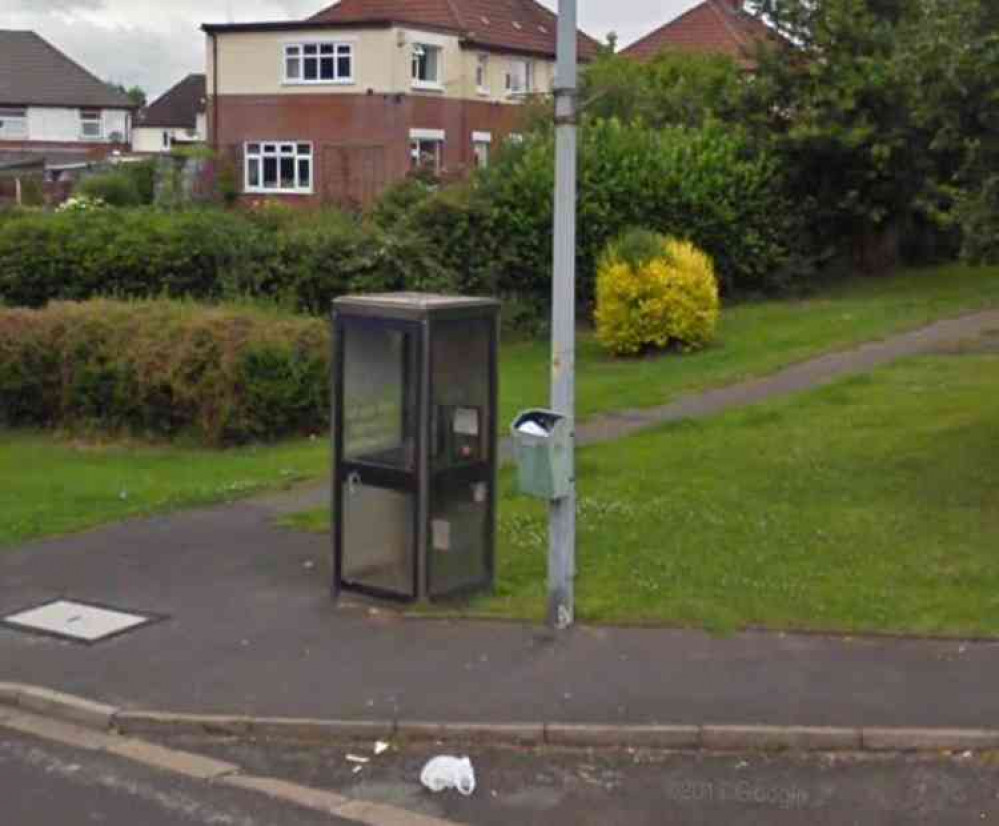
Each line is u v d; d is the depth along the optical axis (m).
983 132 10.16
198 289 19.67
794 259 24.36
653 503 10.43
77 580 9.16
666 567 8.79
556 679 7.07
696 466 11.74
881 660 7.20
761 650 7.39
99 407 15.11
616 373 17.62
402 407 8.20
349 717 6.68
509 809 5.79
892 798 5.80
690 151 22.91
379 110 44.38
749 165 23.53
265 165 46.09
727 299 23.66
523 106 33.47
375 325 8.18
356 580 8.49
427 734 6.53
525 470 7.69
